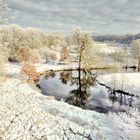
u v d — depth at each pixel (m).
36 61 63.50
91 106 29.08
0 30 23.92
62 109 25.16
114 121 23.34
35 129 18.52
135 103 30.47
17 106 22.94
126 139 19.33
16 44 64.81
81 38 56.56
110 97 33.75
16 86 32.25
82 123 21.69
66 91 37.88
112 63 72.81
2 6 18.05
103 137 19.20
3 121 19.05
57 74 55.50
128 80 42.41
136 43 77.56
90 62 57.81
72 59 69.25
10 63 59.09
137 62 76.88
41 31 115.12
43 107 24.70
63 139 17.72
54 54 76.69
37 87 38.84
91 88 40.16
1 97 25.12
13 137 16.83
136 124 22.83
